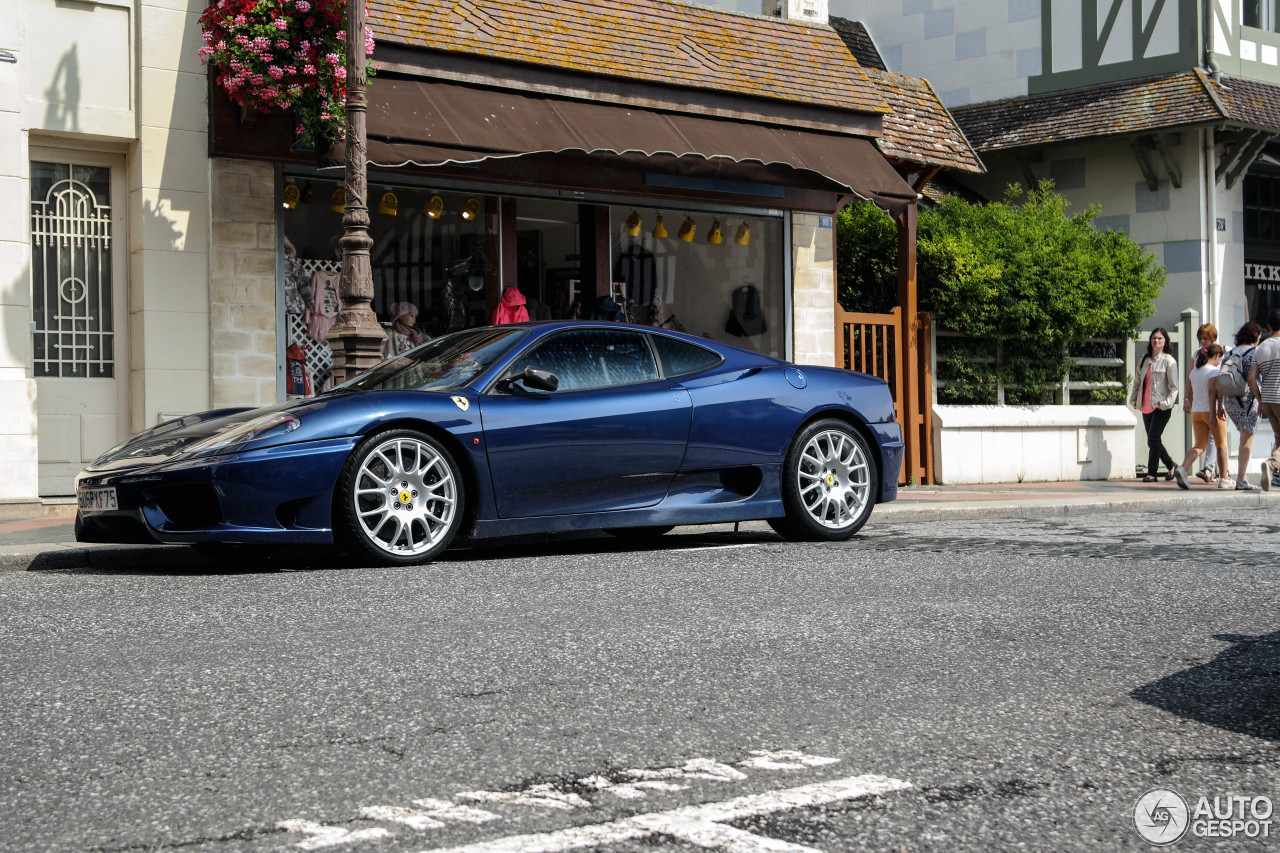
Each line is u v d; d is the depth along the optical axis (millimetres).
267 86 9594
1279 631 4715
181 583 5844
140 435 6980
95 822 2641
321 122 9781
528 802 2752
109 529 6359
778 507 7621
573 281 12297
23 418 9578
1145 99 18359
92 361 10367
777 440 7578
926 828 2607
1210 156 18297
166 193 10219
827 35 14203
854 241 15273
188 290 10305
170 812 2697
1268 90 18906
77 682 3842
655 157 11641
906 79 15594
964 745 3205
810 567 6414
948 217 15562
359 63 8562
